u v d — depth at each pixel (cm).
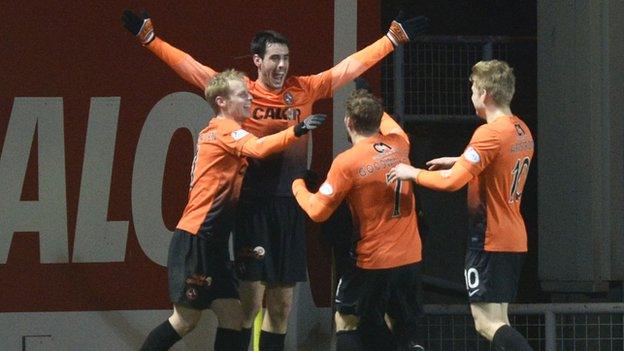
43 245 2402
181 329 2139
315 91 2192
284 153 2167
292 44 2411
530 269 3083
